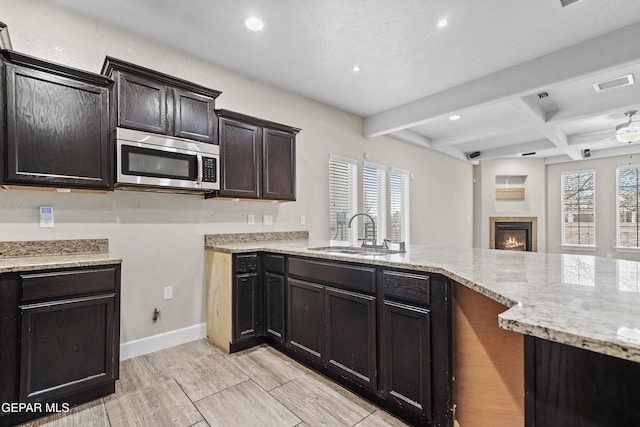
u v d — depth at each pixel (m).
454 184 6.90
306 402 1.94
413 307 1.67
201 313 3.00
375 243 2.75
